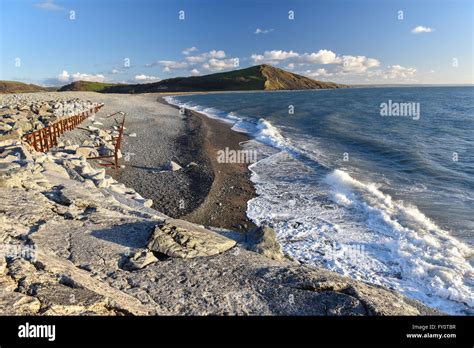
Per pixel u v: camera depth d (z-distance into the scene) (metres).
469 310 8.91
